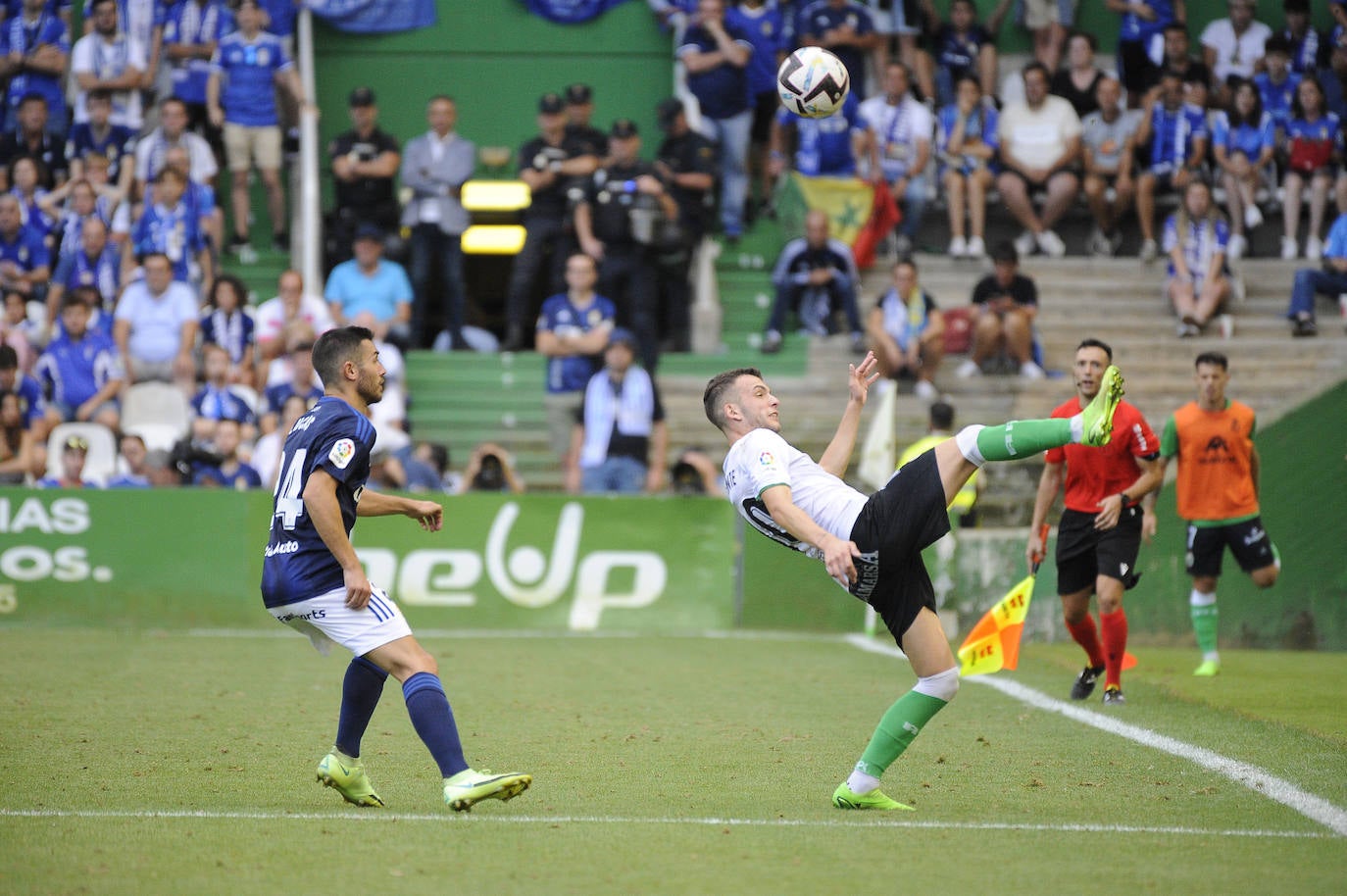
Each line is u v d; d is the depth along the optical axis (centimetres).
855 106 5906
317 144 6191
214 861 1566
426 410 5509
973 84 6012
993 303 5444
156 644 3928
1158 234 6294
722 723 2631
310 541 1844
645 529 4503
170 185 5456
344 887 1459
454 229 5622
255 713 2719
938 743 2433
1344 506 4147
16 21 5872
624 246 5331
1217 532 3522
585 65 6525
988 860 1596
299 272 5809
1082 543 2989
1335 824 1795
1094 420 1750
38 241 5525
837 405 5444
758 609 4503
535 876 1506
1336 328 5722
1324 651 4134
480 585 4459
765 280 5938
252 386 5153
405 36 6500
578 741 2423
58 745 2342
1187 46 6219
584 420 4994
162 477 4622
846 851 1634
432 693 1808
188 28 5853
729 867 1555
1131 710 2845
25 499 4369
